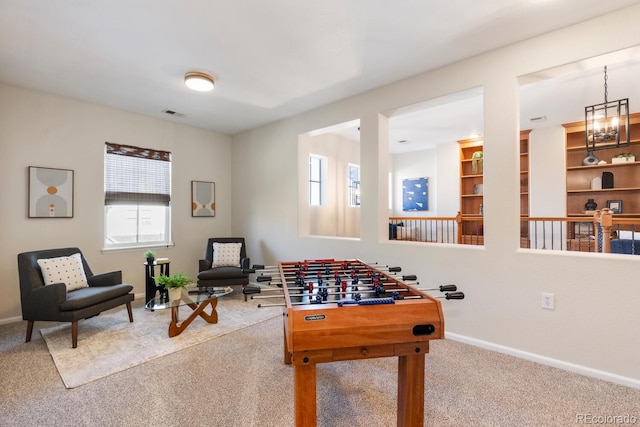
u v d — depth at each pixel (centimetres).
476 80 266
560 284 226
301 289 194
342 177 592
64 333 292
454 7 203
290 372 223
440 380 212
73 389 201
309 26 224
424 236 678
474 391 198
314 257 405
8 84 322
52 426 166
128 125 411
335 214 574
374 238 338
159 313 351
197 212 483
